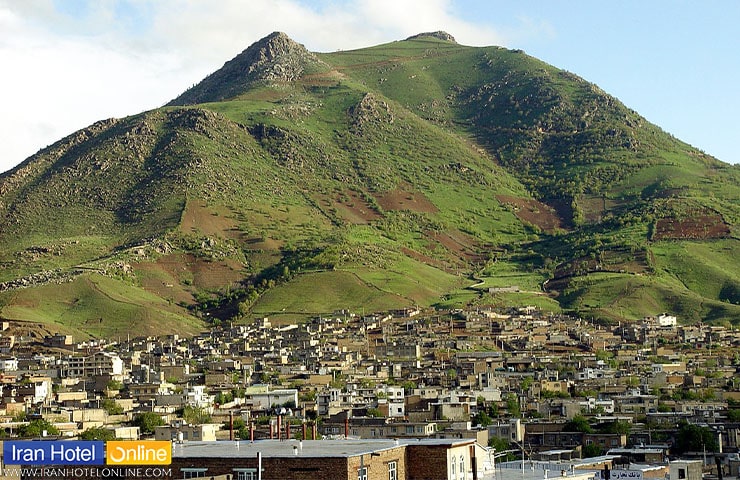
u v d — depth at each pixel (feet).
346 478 366.63
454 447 407.85
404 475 398.42
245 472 380.37
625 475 585.22
